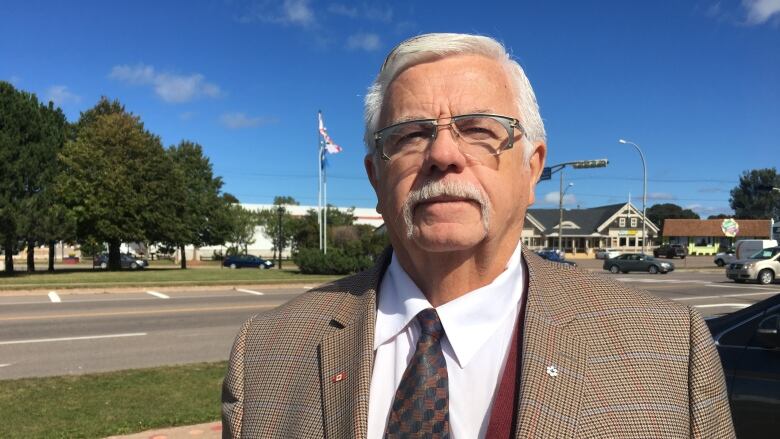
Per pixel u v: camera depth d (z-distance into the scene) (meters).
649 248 69.44
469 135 1.28
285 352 1.40
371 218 83.56
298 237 50.78
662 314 1.25
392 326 1.30
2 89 27.03
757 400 3.46
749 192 101.31
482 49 1.34
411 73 1.32
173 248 38.97
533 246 75.44
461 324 1.24
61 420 4.88
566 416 1.09
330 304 1.47
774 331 3.41
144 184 34.53
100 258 43.81
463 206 1.24
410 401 1.18
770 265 23.36
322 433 1.24
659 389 1.15
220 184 45.44
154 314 12.97
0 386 6.04
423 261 1.31
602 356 1.18
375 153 1.45
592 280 1.37
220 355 8.16
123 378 6.43
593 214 75.62
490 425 1.14
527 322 1.20
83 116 37.59
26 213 27.09
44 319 12.02
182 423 4.84
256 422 1.34
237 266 43.25
